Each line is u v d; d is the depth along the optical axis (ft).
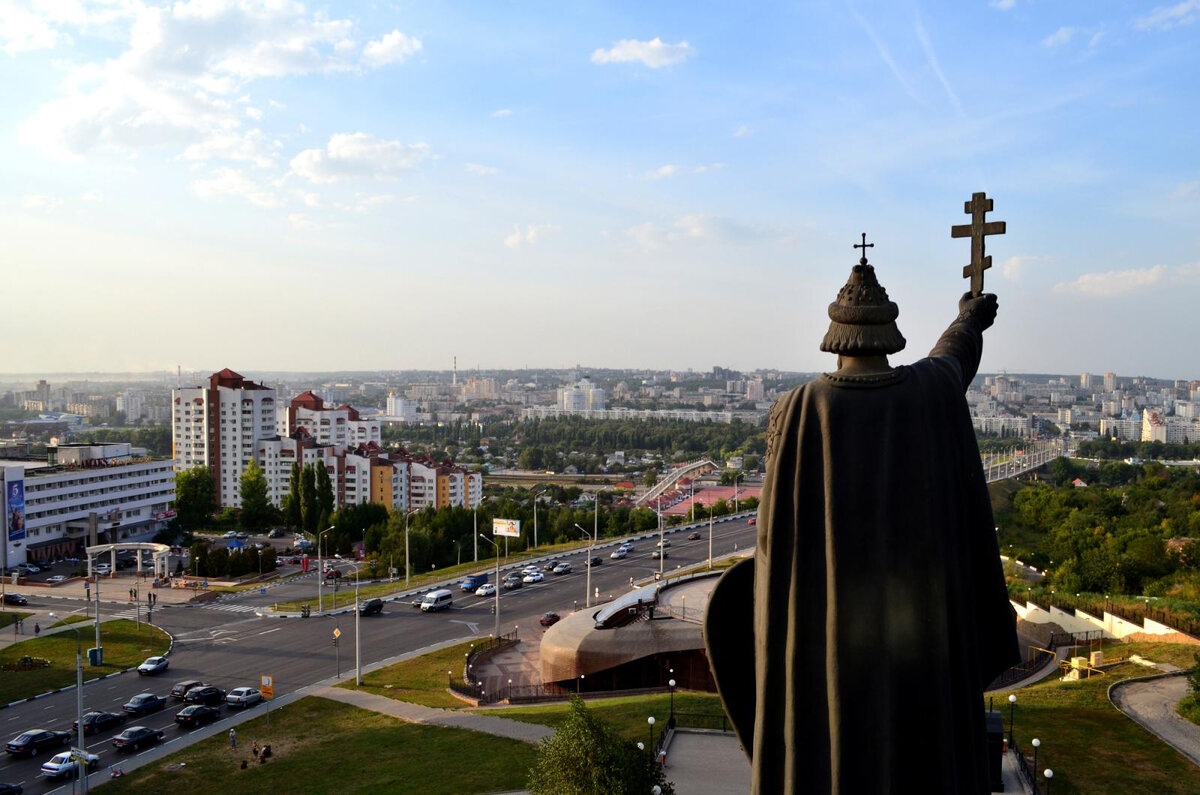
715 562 381.60
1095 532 375.25
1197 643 192.44
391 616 292.81
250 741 173.68
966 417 49.39
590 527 511.81
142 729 176.86
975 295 59.88
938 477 46.78
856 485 46.29
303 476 508.94
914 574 45.75
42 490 441.27
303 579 378.73
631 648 208.23
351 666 231.50
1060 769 124.88
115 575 388.57
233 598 332.39
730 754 139.33
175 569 401.49
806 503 47.67
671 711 156.35
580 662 208.23
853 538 46.11
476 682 215.51
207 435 620.49
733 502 590.55
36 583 368.68
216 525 546.26
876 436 46.57
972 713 47.75
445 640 259.19
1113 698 157.69
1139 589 276.82
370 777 149.07
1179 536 392.68
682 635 211.20
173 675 226.58
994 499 604.49
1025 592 266.16
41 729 185.68
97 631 222.69
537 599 315.58
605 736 106.22
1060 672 193.98
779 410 50.16
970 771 47.09
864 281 48.57
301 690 209.46
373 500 628.69
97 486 473.67
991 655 50.90
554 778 105.70
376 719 183.21
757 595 51.24
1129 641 208.95
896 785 45.39
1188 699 150.51
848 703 45.85
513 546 440.86
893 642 45.73
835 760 45.88
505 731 169.27
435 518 450.30
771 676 49.03
